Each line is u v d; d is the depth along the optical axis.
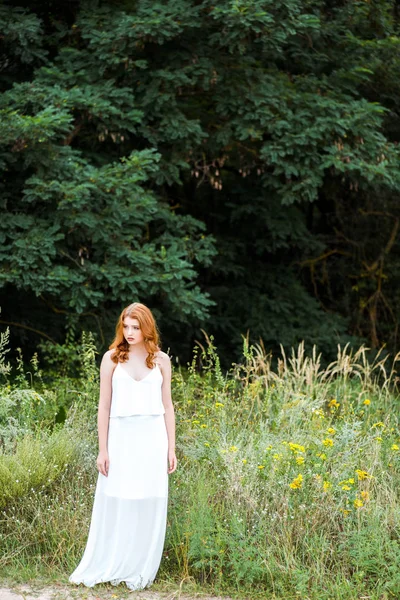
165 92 8.45
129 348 4.45
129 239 8.05
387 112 9.98
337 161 8.31
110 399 4.46
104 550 4.41
